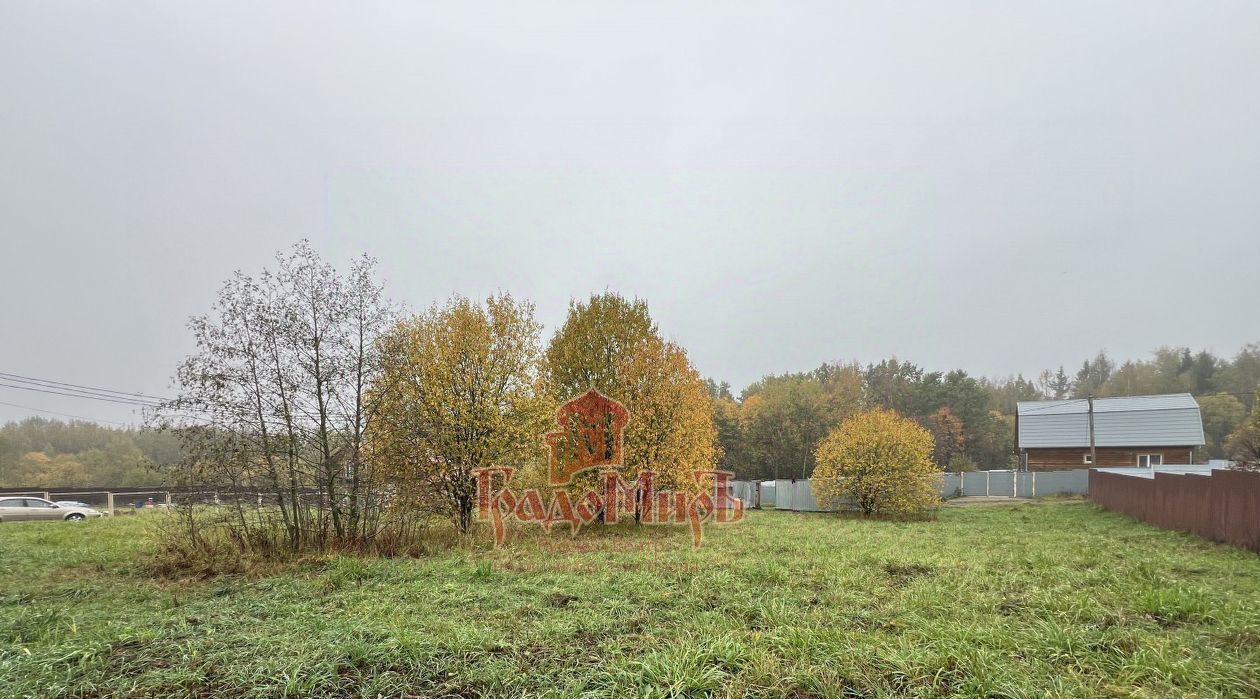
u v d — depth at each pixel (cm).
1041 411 3844
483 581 784
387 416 1086
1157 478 1584
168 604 672
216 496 982
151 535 1155
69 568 908
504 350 1261
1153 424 3409
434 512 1180
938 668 447
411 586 746
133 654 486
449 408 1190
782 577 795
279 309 1003
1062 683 423
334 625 558
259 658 470
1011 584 757
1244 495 1116
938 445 4803
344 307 1049
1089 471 2758
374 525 1056
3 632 548
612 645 507
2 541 1204
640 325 1658
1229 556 1034
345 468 1043
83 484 3912
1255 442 1873
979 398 5291
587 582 766
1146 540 1286
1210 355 6272
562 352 1633
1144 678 443
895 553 1046
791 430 4047
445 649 496
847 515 2198
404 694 422
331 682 434
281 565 897
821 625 564
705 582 754
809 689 424
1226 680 434
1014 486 3350
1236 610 601
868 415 2275
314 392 1027
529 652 496
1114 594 689
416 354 1175
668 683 419
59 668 454
